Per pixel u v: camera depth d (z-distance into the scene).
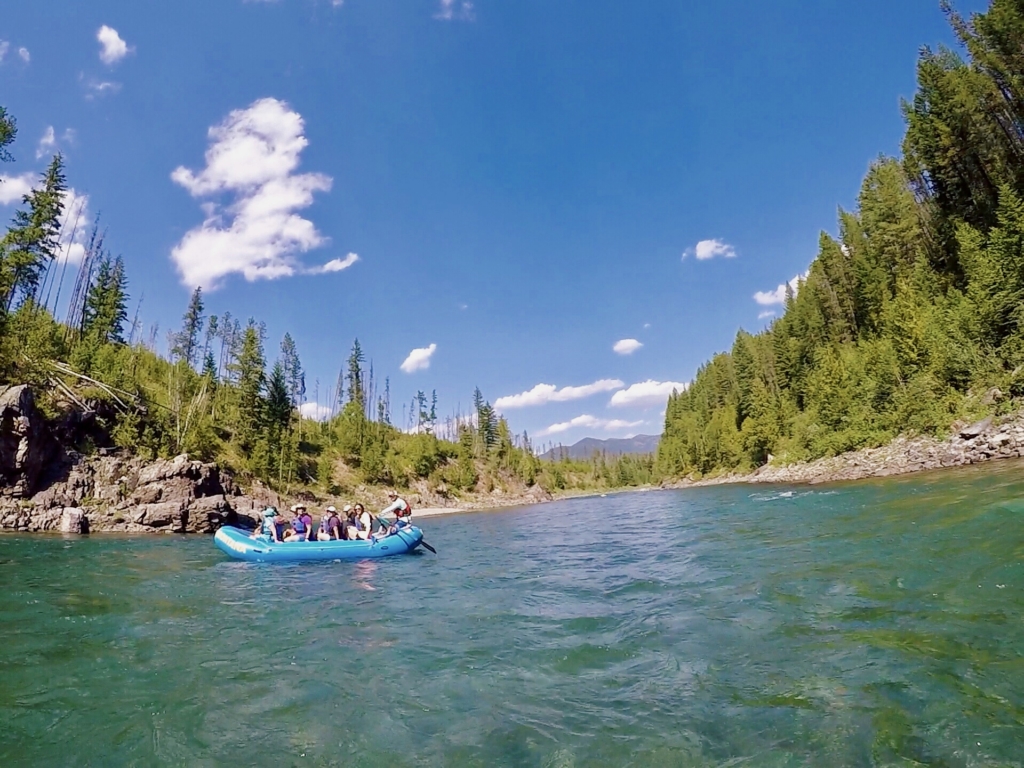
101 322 51.25
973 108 36.66
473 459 92.50
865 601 6.71
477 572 12.48
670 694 4.82
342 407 87.94
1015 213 28.16
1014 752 3.42
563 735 4.21
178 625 7.82
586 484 137.25
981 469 19.89
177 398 43.28
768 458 61.75
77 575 12.20
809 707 4.29
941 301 35.00
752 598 7.61
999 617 5.54
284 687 5.40
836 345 55.97
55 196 36.97
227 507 27.23
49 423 27.17
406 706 4.89
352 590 10.60
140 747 4.21
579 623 7.36
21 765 3.97
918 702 4.15
